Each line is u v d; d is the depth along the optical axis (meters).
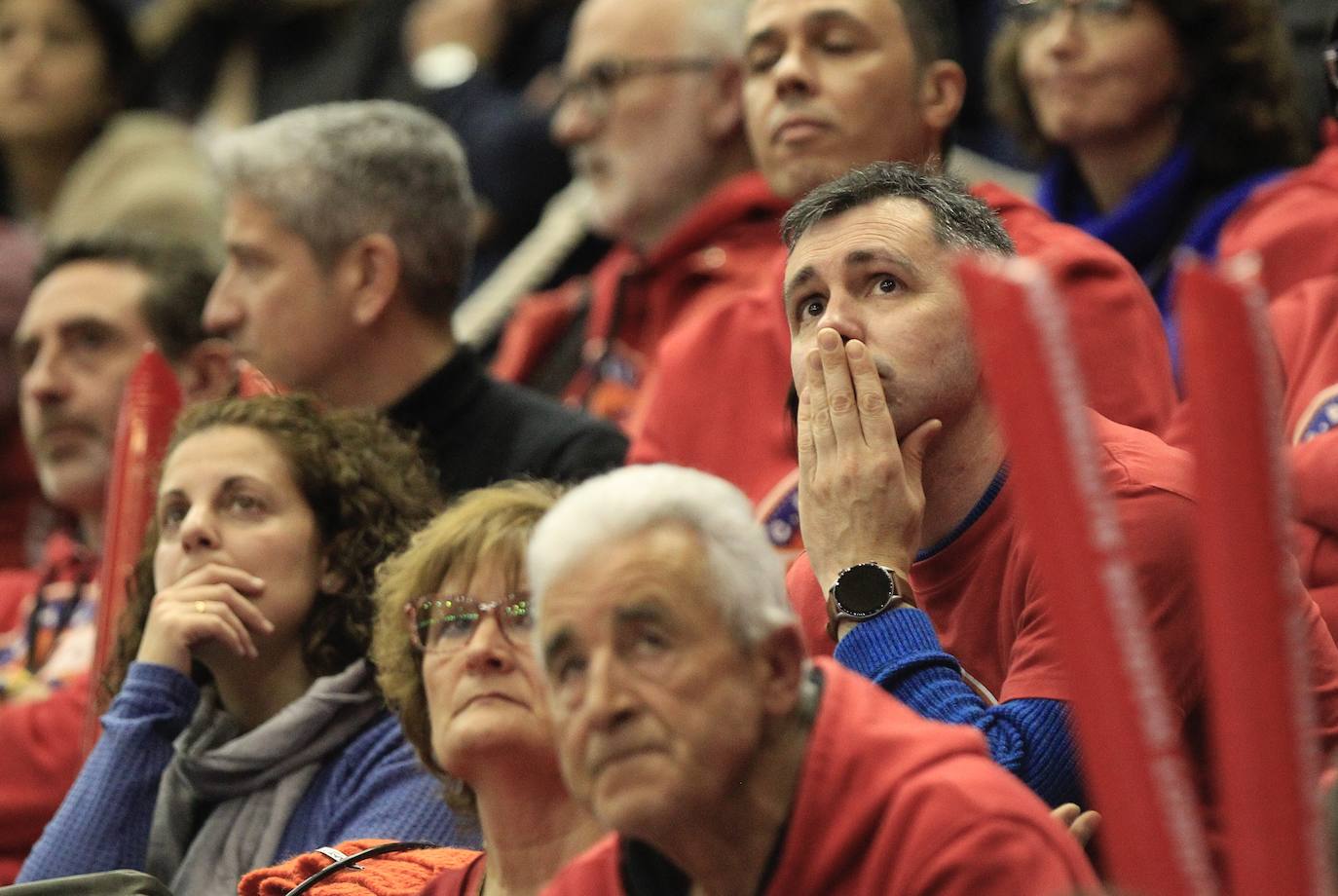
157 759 11.62
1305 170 15.13
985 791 7.34
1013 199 13.84
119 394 16.41
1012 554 10.08
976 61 21.00
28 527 19.45
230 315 15.40
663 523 7.25
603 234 19.27
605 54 18.12
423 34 24.72
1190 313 6.14
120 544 13.41
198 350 16.66
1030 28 16.09
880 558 9.80
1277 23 15.85
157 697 11.66
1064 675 9.53
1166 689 9.59
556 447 14.86
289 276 15.23
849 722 7.49
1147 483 9.80
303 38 26.41
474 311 21.66
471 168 23.44
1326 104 17.42
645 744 7.09
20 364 17.27
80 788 11.55
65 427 16.39
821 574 9.89
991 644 10.16
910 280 10.00
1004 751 9.34
